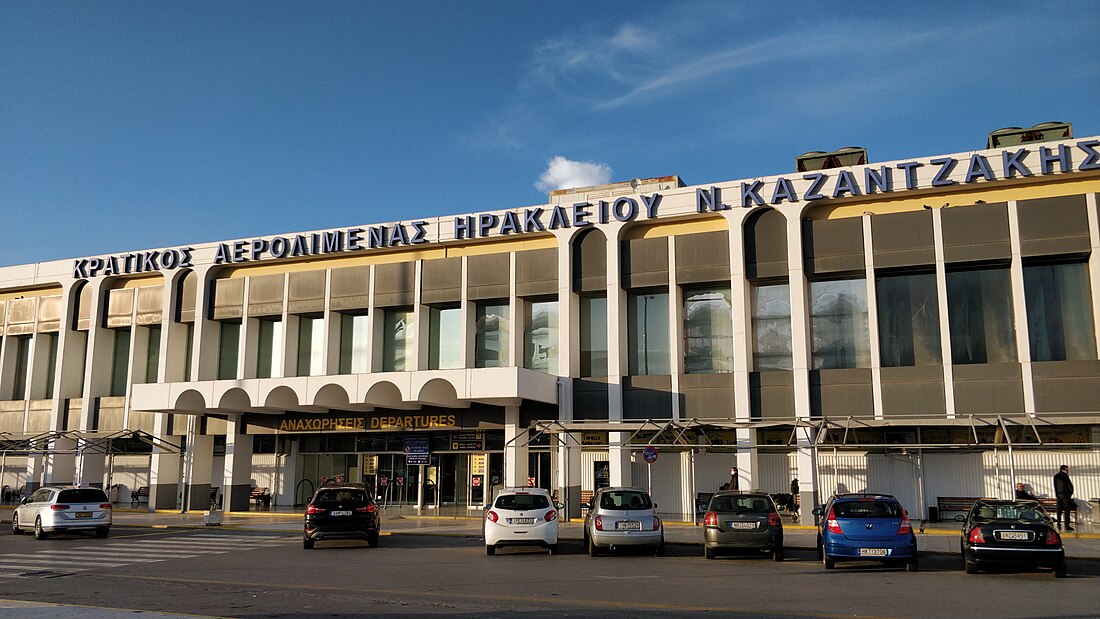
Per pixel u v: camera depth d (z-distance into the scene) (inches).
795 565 706.2
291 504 1460.4
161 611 468.1
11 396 1622.8
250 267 1494.8
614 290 1240.8
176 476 1482.5
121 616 428.1
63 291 1584.6
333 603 496.7
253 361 1446.9
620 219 1251.8
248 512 1364.4
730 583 586.9
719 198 1201.4
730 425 1060.5
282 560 747.4
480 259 1325.0
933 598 514.3
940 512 1096.2
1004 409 1051.9
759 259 1178.0
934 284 1119.6
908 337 1120.8
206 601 506.9
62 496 979.3
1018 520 631.8
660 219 1238.9
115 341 1578.5
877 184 1125.7
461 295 1328.7
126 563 727.1
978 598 514.0
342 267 1416.1
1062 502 957.2
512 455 1234.0
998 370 1061.8
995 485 1077.8
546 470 1289.4
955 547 828.6
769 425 1044.5
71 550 841.5
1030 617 443.8
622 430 1094.4
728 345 1208.8
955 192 1120.2
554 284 1275.8
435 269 1352.1
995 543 618.8
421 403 1211.2
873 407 1104.8
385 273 1379.2
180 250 1498.5
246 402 1312.7
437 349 1365.7
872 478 1136.8
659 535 772.6
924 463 1118.4
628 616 446.3
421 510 1330.0
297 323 1444.4
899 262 1112.8
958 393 1073.5
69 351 1565.0
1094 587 565.9
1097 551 781.9
